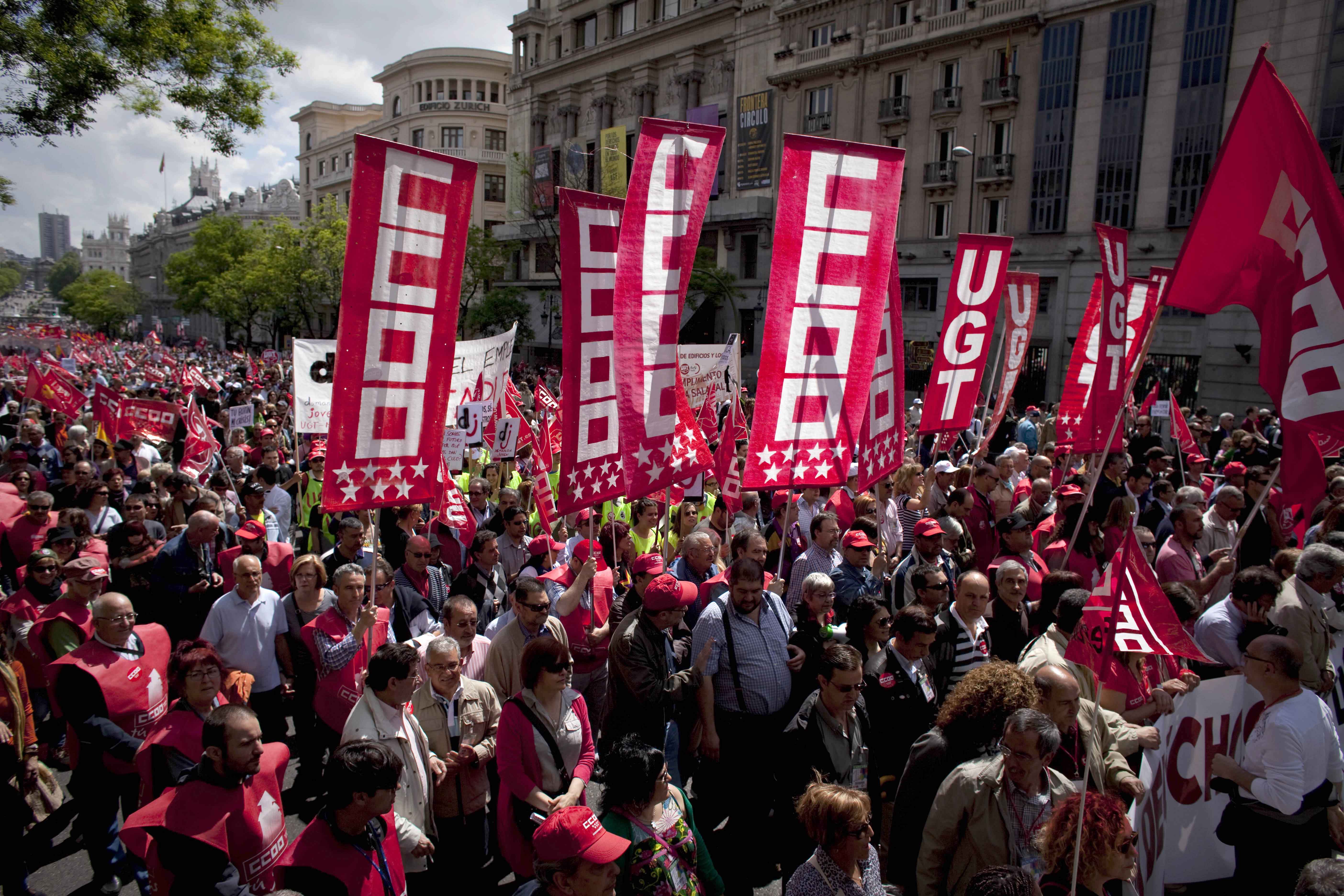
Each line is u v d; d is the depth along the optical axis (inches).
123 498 400.2
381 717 172.6
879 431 255.0
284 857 137.9
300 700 242.5
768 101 1574.8
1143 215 1136.2
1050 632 199.3
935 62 1341.0
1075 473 402.6
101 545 301.7
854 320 233.8
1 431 589.6
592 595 253.3
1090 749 129.5
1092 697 178.9
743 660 197.5
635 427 217.3
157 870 144.6
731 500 344.8
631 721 193.9
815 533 285.4
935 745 149.1
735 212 1615.4
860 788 175.5
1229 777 170.2
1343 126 959.6
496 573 294.5
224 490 395.5
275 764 159.3
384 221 194.2
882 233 233.3
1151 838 161.5
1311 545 222.4
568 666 173.9
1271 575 208.2
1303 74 989.2
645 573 212.8
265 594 242.1
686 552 252.5
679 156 216.1
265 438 505.4
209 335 4564.5
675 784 195.8
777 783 189.5
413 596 261.1
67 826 224.5
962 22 1296.8
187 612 282.5
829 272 228.2
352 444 195.3
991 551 350.3
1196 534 290.0
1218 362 1066.1
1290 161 147.3
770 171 1584.6
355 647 218.2
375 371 196.9
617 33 1973.4
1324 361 147.6
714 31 1701.5
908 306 1405.0
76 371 1357.0
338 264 2215.8
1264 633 207.0
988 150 1291.8
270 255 2426.2
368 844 138.6
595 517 346.9
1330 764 165.9
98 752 187.8
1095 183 1176.8
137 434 487.5
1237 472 394.3
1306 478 158.9
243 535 283.4
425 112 2716.5
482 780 195.6
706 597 247.3
